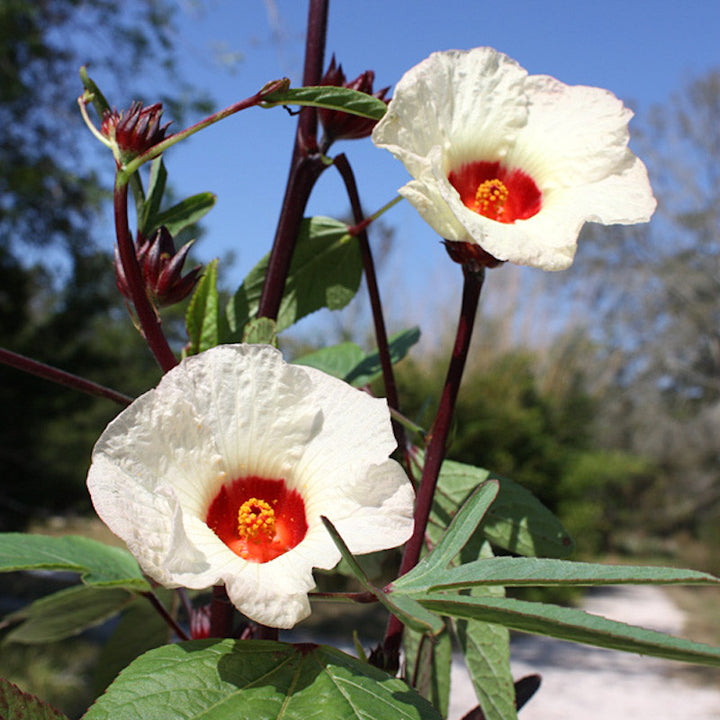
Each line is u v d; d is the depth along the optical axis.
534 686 0.36
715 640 3.16
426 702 0.26
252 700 0.26
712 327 7.45
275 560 0.26
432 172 0.29
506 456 3.53
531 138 0.32
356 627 2.97
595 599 4.02
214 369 0.28
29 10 2.89
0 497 2.86
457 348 0.31
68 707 1.83
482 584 0.25
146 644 0.46
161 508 0.26
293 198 0.37
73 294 2.99
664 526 7.01
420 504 0.31
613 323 7.73
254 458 0.29
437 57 0.31
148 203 0.33
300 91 0.31
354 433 0.28
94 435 2.96
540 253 0.29
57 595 0.43
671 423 7.53
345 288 0.42
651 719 2.19
